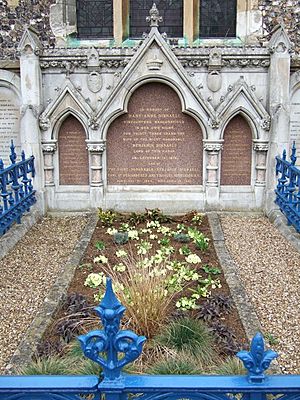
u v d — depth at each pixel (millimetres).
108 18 12180
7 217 7082
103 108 8414
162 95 8508
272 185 8570
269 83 8453
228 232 7609
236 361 3453
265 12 11742
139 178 8883
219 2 12039
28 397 2008
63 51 8438
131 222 8016
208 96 8539
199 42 11945
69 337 4152
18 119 9391
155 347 3846
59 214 8742
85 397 2664
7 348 4152
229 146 8742
